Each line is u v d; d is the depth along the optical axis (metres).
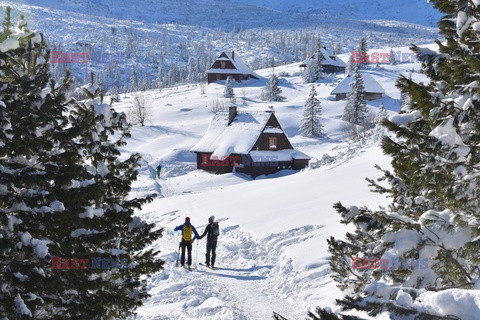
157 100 131.38
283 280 15.24
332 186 26.80
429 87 7.54
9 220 7.43
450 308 4.56
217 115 70.75
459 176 6.72
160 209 32.53
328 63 164.75
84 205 8.11
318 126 91.75
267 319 12.12
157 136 91.50
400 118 7.41
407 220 7.11
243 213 25.78
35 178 7.57
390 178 8.49
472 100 6.80
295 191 28.11
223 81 159.12
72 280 8.16
